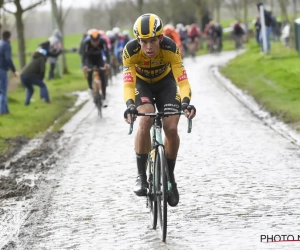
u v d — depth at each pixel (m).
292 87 36.62
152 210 14.45
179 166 20.34
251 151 22.14
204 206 15.74
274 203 15.72
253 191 16.92
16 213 16.08
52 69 60.97
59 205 16.59
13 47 119.19
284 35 68.62
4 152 24.05
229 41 120.81
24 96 44.31
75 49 115.31
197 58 82.25
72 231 14.38
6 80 33.44
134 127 28.89
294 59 51.50
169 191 13.30
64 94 45.25
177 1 117.62
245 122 28.27
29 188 18.52
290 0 67.19
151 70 14.39
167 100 14.30
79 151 23.94
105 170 20.52
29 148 25.19
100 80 33.12
